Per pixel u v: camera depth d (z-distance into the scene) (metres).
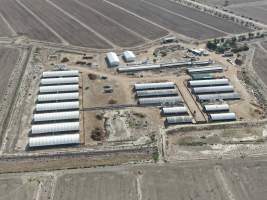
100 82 141.38
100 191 93.38
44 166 100.94
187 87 139.25
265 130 116.62
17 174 97.94
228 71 151.88
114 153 105.94
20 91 134.75
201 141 111.31
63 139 108.88
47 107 123.38
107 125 117.50
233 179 97.69
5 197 91.31
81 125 117.38
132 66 151.50
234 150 107.56
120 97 132.12
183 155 105.38
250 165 102.06
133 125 117.81
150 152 106.25
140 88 135.50
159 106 127.62
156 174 98.62
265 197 92.56
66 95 129.88
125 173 98.81
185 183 96.06
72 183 95.50
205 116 123.06
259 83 144.00
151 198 91.56
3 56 159.75
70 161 102.88
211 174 99.00
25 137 112.12
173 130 115.56
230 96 132.50
